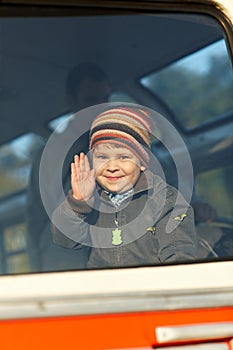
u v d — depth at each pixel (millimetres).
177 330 5785
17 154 5887
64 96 6051
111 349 5652
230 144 6355
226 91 6414
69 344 5586
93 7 6207
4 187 5816
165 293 5895
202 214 6203
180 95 6293
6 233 5766
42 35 6074
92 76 6125
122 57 6207
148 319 5781
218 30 6477
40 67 6035
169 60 6312
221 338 5902
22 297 5633
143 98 6203
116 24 6246
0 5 6035
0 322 5512
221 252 6164
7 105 5930
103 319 5695
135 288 5879
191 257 6086
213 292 5992
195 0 6426
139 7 6305
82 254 5906
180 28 6375
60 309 5629
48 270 5805
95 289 5797
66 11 6156
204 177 6250
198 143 6266
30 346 5520
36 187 5898
